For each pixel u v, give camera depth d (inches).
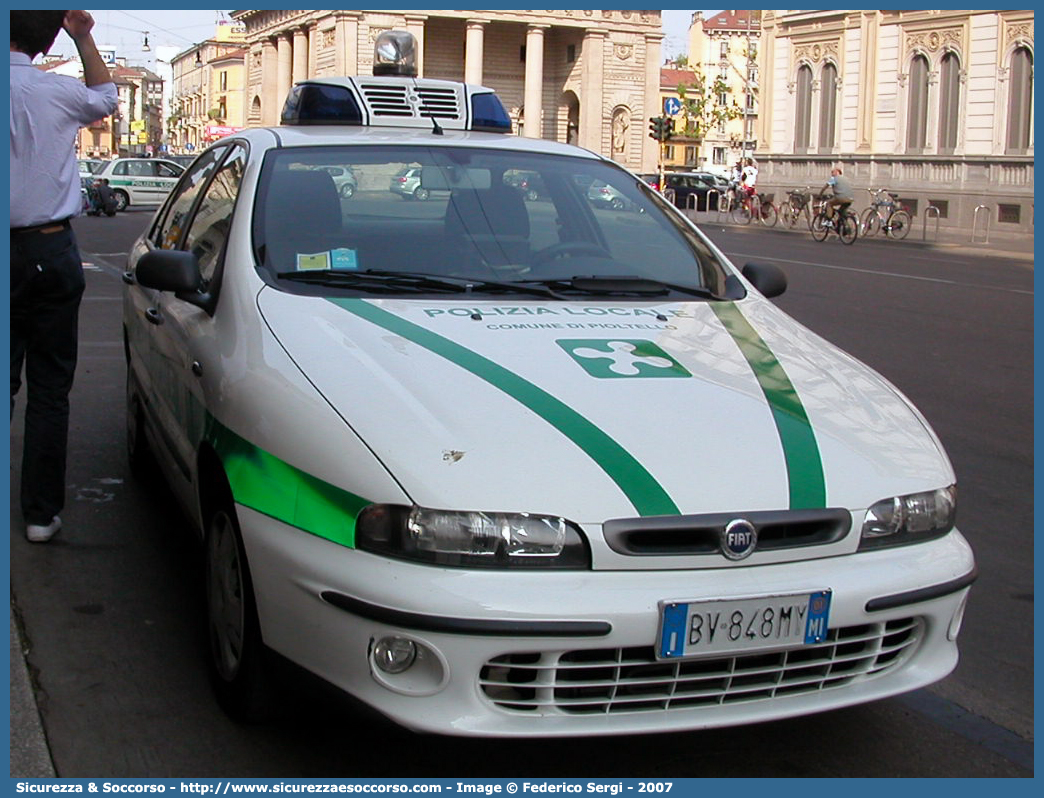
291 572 118.9
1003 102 1300.4
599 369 133.8
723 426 125.6
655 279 170.7
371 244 162.2
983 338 471.8
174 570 185.8
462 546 111.8
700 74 3393.2
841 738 140.4
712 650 113.7
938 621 126.9
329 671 116.5
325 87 202.1
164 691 145.3
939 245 1141.7
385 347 134.4
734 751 135.9
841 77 1514.5
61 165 180.9
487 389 126.2
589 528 112.8
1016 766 135.1
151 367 192.4
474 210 173.2
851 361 157.2
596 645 111.1
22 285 181.6
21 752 130.2
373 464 116.2
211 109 4389.8
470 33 2824.8
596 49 2915.8
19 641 157.8
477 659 110.6
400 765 130.1
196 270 157.5
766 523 117.0
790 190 1605.6
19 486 224.4
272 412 127.5
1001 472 269.0
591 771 130.2
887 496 124.5
